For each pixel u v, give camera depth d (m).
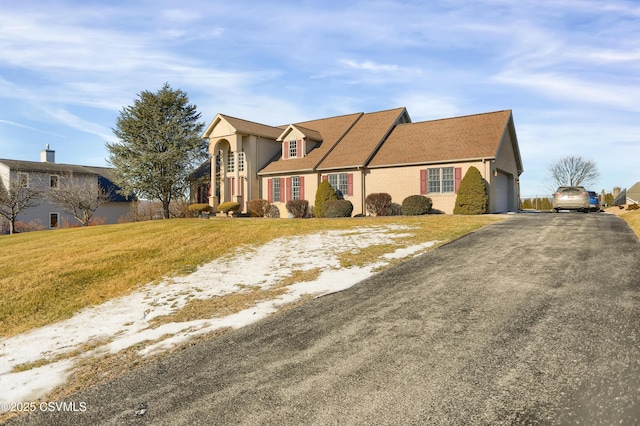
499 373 3.66
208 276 9.46
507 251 9.37
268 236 14.78
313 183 25.42
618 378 3.44
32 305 8.14
